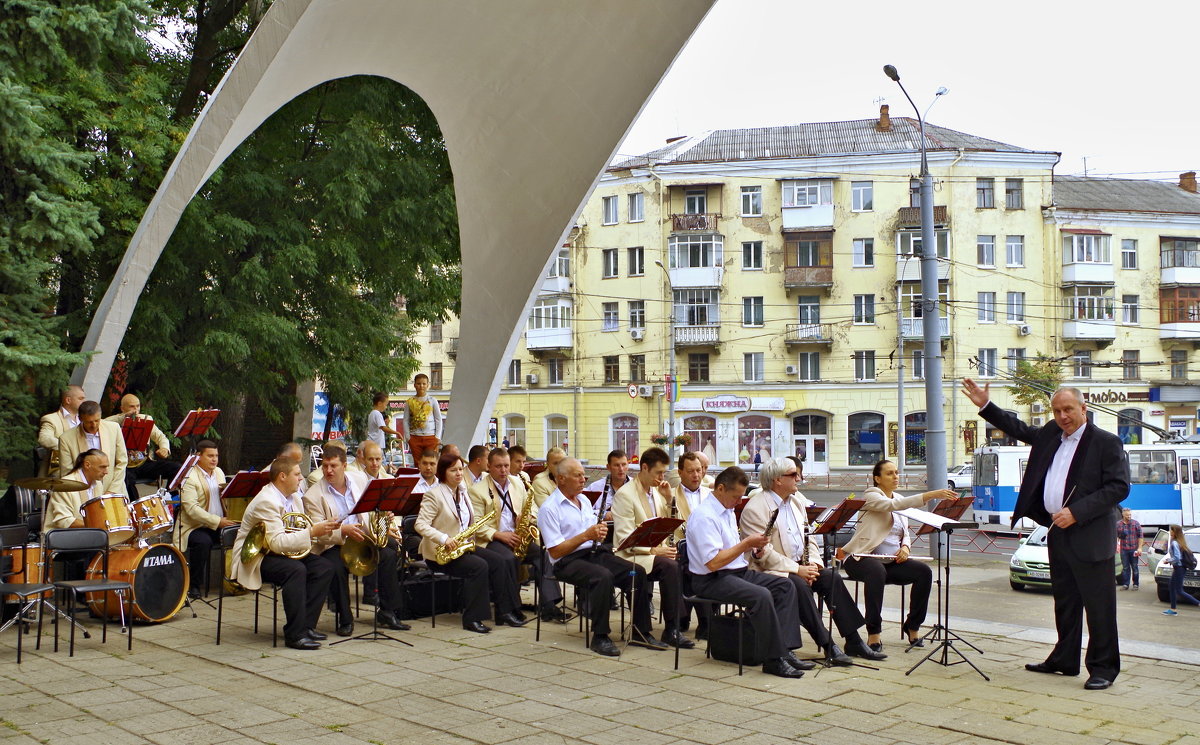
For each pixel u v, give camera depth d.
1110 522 7.62
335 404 19.70
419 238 18.02
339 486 9.62
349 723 6.36
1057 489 7.82
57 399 12.82
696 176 48.16
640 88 12.55
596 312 49.91
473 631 9.57
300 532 8.72
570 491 9.09
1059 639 7.97
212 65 19.02
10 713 6.44
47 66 11.66
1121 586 17.80
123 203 14.48
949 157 45.97
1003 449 29.11
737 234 47.91
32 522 10.63
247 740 5.97
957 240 45.91
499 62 12.91
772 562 8.44
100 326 12.18
